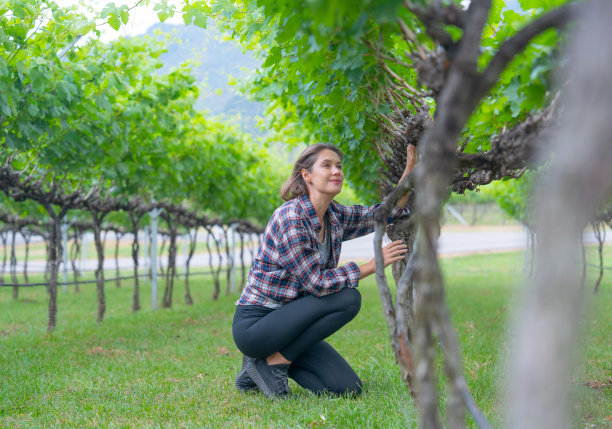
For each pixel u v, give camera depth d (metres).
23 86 4.23
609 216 4.48
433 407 1.34
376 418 2.65
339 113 2.81
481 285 11.09
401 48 2.30
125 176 6.64
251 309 3.22
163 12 3.44
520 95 1.80
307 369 3.31
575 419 2.48
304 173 3.11
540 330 1.05
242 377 3.42
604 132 1.01
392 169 3.41
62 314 8.06
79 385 3.70
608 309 6.98
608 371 3.62
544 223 1.07
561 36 1.53
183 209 9.20
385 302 1.72
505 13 1.99
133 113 5.84
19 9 3.76
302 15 1.68
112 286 13.13
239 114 8.91
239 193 9.68
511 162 1.80
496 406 2.76
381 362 4.11
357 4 1.35
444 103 1.29
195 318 7.43
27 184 5.90
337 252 3.27
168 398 3.29
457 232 33.88
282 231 3.06
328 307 3.08
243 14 3.81
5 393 3.45
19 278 15.06
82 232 12.78
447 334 1.31
